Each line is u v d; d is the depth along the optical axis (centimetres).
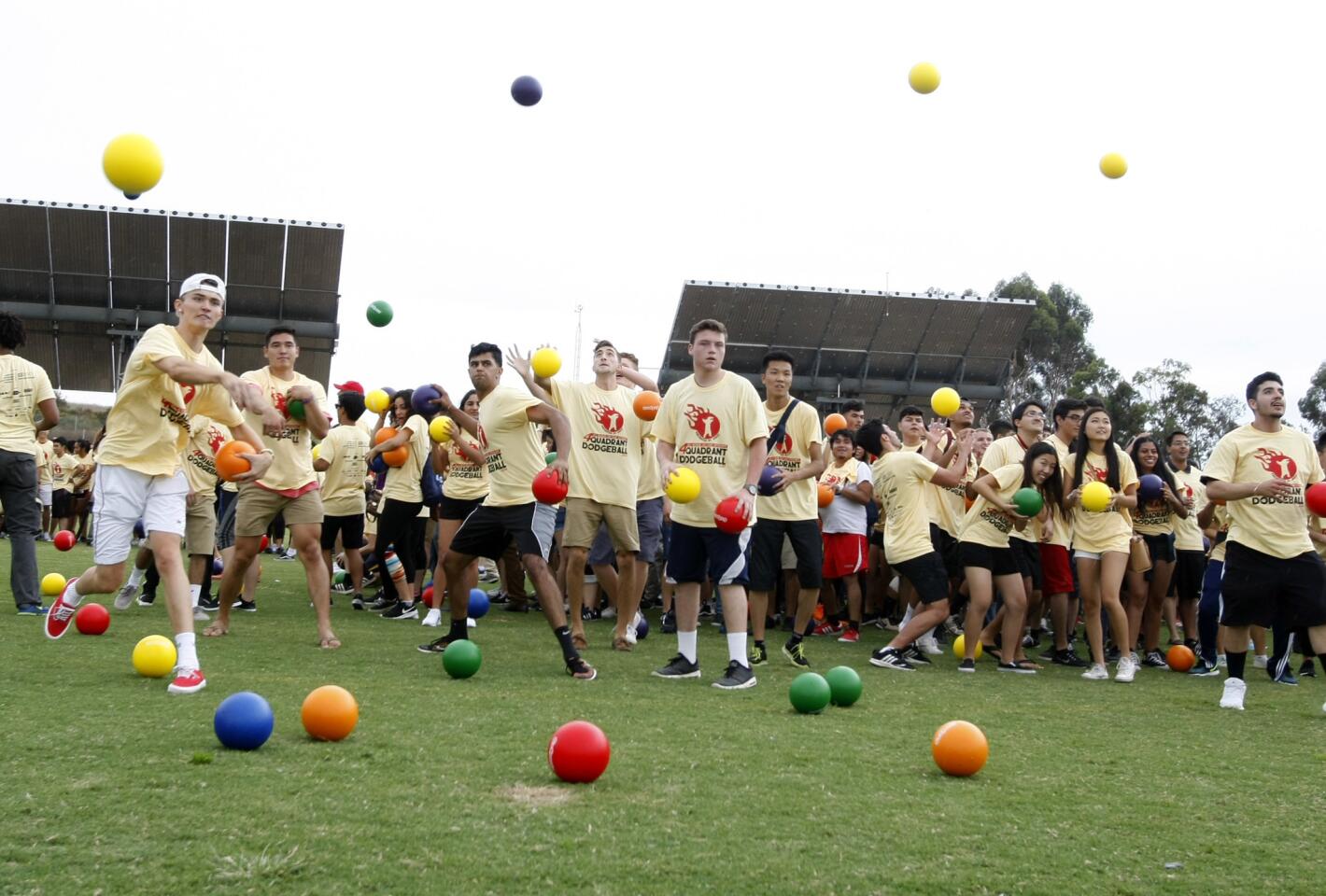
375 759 402
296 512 718
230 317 2334
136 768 374
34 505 815
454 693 551
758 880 289
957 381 2470
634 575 812
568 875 287
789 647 772
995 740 500
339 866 287
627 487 807
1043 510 871
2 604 850
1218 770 452
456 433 878
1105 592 787
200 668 592
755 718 523
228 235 2234
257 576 962
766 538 768
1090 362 3878
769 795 374
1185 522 1007
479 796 358
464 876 283
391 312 1020
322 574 726
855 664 800
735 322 2375
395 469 998
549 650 767
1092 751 483
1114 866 315
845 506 988
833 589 1077
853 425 1127
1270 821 369
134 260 2239
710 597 1134
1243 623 662
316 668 614
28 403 810
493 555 694
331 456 1002
